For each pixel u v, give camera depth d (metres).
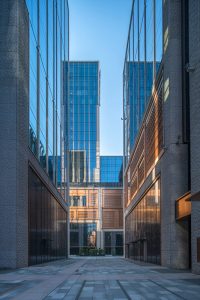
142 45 52.88
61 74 65.06
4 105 30.88
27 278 22.70
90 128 121.81
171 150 32.50
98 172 118.12
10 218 30.02
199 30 25.62
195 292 16.45
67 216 75.19
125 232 84.88
